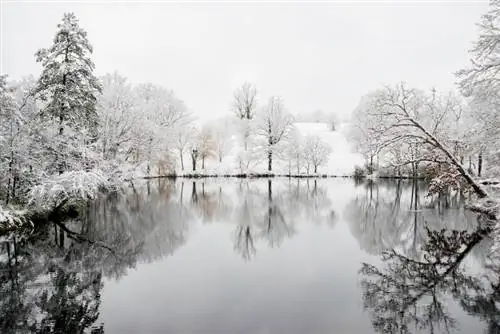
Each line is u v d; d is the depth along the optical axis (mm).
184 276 10578
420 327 7410
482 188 16531
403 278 10188
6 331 7414
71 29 18812
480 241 13969
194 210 22797
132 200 27219
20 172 17281
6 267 11680
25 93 19469
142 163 42531
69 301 8898
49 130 18203
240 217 20297
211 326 7480
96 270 11266
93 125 20734
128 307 8469
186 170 50688
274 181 42812
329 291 9289
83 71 19062
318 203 25188
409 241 14234
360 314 7957
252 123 53750
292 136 51469
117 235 16062
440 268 10992
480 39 13578
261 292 9250
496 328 7344
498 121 13648
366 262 11688
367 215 20203
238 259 12234
